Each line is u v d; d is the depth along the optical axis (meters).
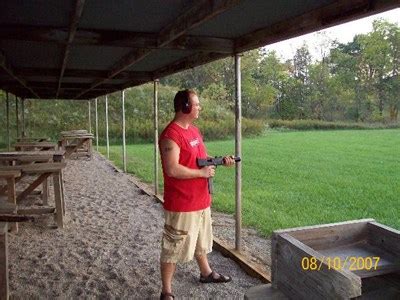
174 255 2.99
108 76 6.91
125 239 4.84
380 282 2.04
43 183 6.22
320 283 1.71
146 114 24.47
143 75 7.24
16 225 5.00
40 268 3.90
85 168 11.07
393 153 14.18
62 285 3.53
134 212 6.18
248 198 7.45
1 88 10.02
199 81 35.44
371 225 2.22
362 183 8.81
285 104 36.12
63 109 23.11
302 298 1.83
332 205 6.82
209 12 2.48
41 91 11.95
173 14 3.10
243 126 23.97
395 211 6.30
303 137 22.30
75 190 7.91
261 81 37.97
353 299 1.59
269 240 4.88
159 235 5.02
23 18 3.21
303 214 6.18
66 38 3.55
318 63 38.00
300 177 9.79
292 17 3.00
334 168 11.10
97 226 5.39
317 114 35.19
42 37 3.49
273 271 2.04
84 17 3.19
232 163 3.09
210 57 4.52
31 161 5.96
